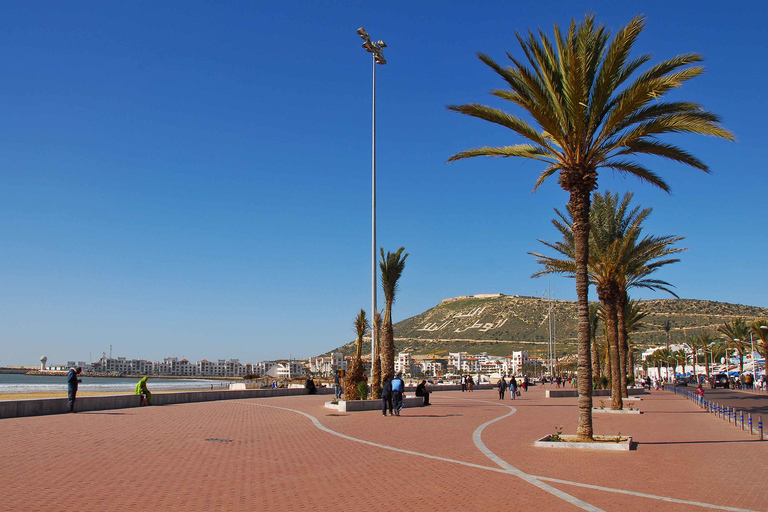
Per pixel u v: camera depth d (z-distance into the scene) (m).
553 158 18.33
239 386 55.38
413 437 16.97
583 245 16.70
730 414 23.52
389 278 31.80
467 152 18.44
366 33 35.19
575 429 19.81
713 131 15.13
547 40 16.50
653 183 18.75
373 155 33.81
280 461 12.16
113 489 8.97
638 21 15.20
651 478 10.68
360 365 28.95
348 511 7.96
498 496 9.05
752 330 73.06
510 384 42.69
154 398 30.44
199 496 8.66
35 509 7.56
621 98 16.75
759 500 8.95
